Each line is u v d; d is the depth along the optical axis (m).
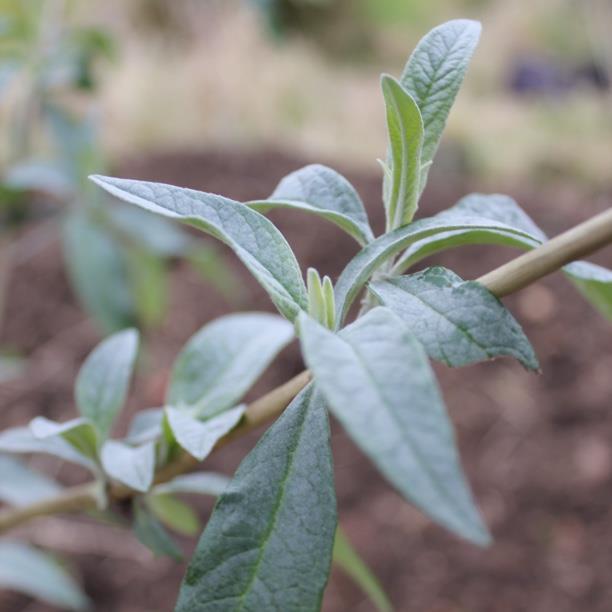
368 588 0.47
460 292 0.32
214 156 2.01
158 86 2.63
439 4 4.03
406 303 0.32
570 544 1.11
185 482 0.46
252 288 1.61
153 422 0.46
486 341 0.31
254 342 0.47
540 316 1.52
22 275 1.64
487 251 1.62
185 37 3.04
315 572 0.33
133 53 2.77
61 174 0.89
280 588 0.33
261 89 2.80
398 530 1.15
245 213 0.34
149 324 1.12
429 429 0.26
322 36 3.87
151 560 1.12
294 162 2.01
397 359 0.27
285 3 3.79
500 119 3.08
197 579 0.33
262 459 0.34
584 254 0.33
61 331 1.53
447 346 0.31
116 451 0.41
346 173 1.96
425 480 0.25
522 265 0.34
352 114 2.91
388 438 0.26
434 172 2.49
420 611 1.04
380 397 0.27
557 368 1.42
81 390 0.45
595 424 1.30
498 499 1.19
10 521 0.47
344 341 0.28
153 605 1.05
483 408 1.36
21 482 0.59
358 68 3.76
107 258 0.92
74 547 1.13
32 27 0.89
